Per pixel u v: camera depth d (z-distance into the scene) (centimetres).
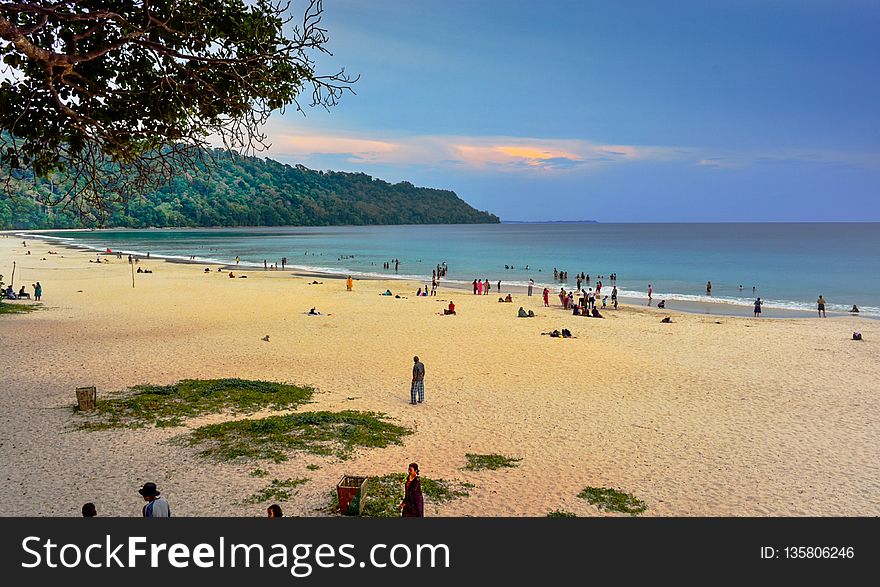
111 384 1906
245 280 5750
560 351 2623
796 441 1502
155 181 711
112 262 7831
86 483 1148
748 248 13225
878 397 1934
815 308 4431
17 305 3644
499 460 1334
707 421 1659
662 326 3388
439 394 1905
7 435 1401
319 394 1872
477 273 7406
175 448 1341
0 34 541
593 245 14775
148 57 723
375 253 11238
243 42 704
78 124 660
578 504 1114
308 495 1115
